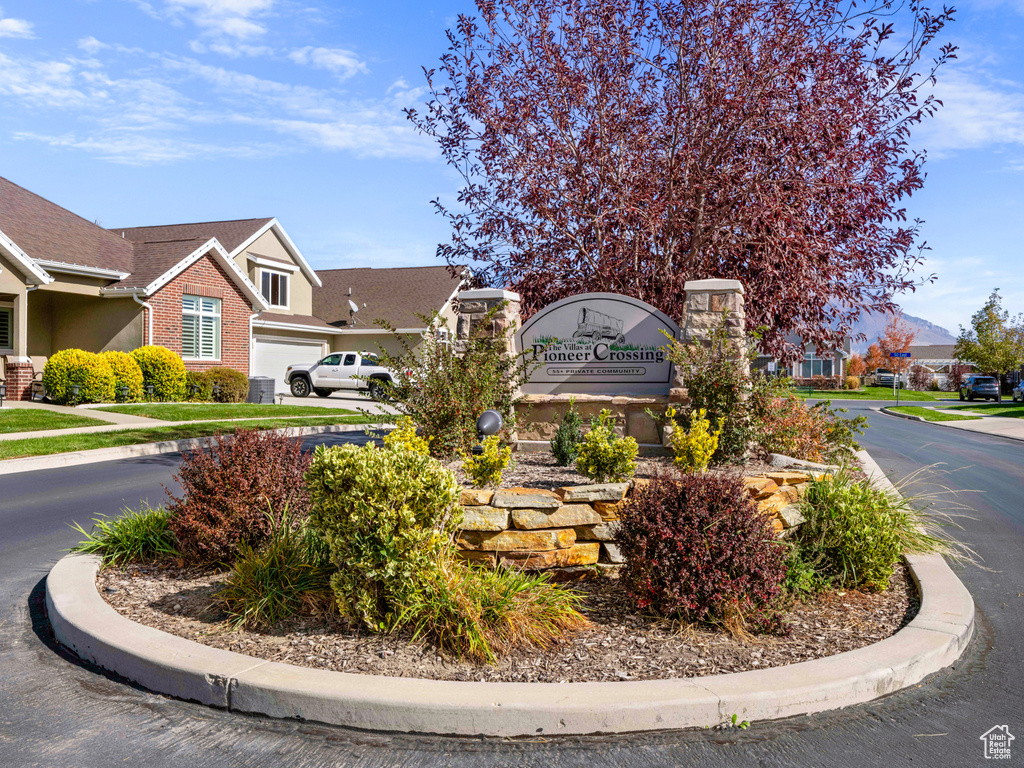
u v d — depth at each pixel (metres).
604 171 11.11
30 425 15.70
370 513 4.38
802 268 10.07
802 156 10.02
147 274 22.81
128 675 4.20
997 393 46.16
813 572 5.40
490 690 3.70
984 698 3.97
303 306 34.47
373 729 3.62
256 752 3.42
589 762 3.33
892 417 30.41
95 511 8.79
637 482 5.77
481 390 8.52
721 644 4.50
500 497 5.60
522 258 11.88
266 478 5.93
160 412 18.89
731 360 9.03
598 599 5.29
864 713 3.79
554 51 10.93
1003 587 6.11
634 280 11.50
